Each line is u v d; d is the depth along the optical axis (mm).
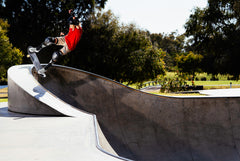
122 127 6977
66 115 5324
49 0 24375
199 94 16141
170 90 21719
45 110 5465
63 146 3107
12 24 24969
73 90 8164
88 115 5457
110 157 2678
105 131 6566
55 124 4504
